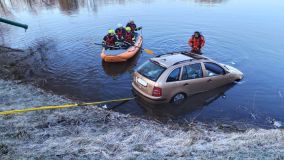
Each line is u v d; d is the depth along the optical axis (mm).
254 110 10312
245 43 17906
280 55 15812
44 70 14258
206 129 9062
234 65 14500
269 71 13695
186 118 9898
